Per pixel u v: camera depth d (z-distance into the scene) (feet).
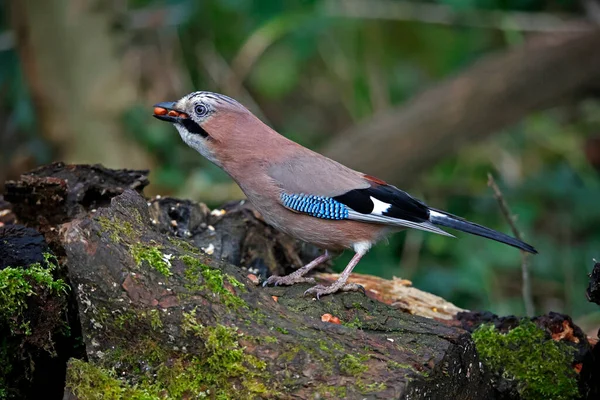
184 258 19.08
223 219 27.58
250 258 27.20
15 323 19.52
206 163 43.19
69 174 25.30
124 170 26.35
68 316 20.81
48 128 43.50
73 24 42.50
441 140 45.96
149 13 43.52
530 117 49.32
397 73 51.83
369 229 25.55
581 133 50.19
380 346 18.67
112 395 18.04
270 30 44.34
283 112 51.49
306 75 51.37
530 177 46.34
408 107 46.29
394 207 25.26
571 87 46.93
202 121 25.85
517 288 42.39
